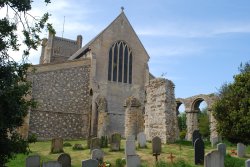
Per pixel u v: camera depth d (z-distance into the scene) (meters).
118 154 17.42
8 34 10.27
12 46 10.31
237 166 13.95
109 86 36.69
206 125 43.59
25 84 10.91
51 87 31.28
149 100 22.83
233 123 22.08
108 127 34.22
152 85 22.73
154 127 21.86
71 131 31.66
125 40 38.84
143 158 15.77
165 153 17.03
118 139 18.83
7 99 9.68
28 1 10.48
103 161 14.95
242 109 21.81
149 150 18.05
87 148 20.34
